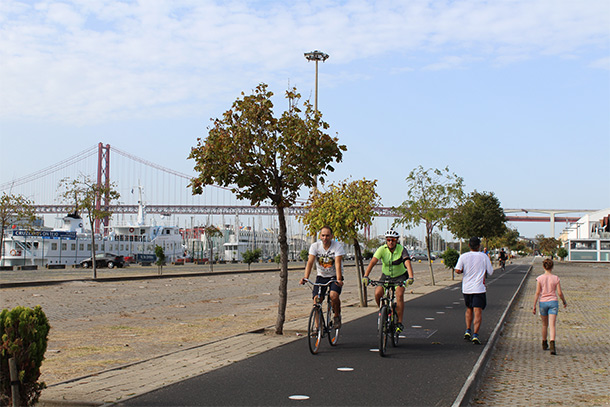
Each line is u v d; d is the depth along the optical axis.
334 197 19.03
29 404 6.45
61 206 132.75
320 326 10.38
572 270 58.62
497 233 52.00
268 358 9.66
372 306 19.89
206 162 11.87
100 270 56.94
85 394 7.20
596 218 112.75
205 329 14.41
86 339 12.73
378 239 119.06
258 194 12.14
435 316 16.27
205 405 6.75
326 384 7.82
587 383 8.75
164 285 33.41
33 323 6.44
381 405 6.84
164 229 88.75
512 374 9.35
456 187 32.53
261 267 67.50
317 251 10.70
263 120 11.98
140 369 8.76
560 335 13.80
